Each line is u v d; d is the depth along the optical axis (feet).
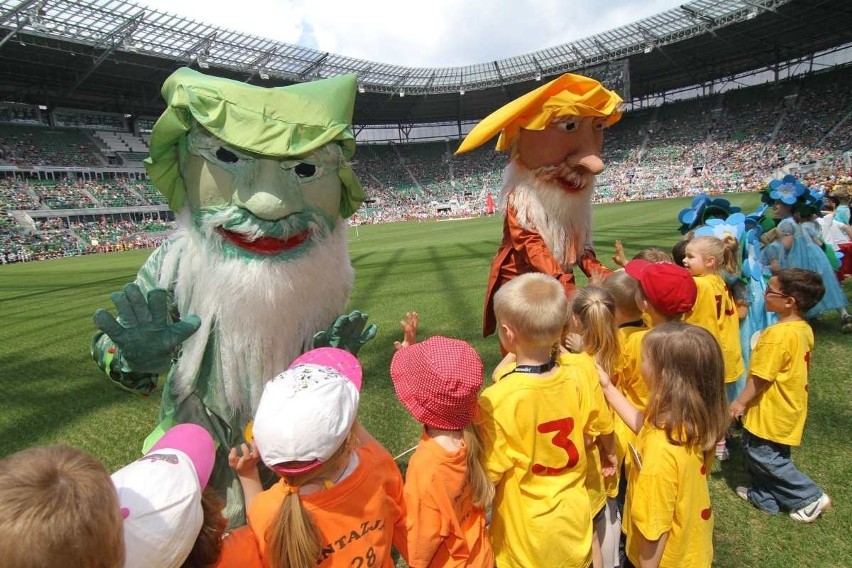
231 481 8.32
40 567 3.17
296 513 5.04
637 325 10.00
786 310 9.61
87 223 123.34
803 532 9.35
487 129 10.34
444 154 195.93
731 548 9.07
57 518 3.17
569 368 7.24
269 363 7.82
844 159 107.76
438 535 5.96
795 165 113.50
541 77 155.53
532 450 6.77
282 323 7.71
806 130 132.87
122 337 6.67
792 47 134.00
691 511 6.95
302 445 4.77
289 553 4.99
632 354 9.24
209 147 7.29
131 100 139.95
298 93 7.54
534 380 6.78
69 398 18.08
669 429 6.88
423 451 6.09
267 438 4.86
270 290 7.37
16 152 122.52
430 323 23.80
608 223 63.46
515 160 11.76
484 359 18.58
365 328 8.52
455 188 178.70
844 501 9.98
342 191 8.29
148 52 111.45
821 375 15.15
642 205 102.83
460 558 6.22
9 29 93.15
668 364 6.88
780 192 19.13
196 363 7.68
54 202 120.67
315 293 7.97
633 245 40.81
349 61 146.41
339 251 8.36
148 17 106.01
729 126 150.41
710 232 13.65
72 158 130.82
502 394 6.73
